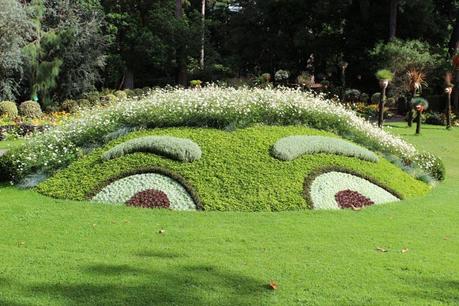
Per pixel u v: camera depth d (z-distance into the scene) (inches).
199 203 284.8
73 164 332.8
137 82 1378.0
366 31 1224.8
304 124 385.1
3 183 339.6
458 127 871.1
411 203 319.3
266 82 1088.8
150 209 279.0
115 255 204.1
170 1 1348.4
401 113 1030.4
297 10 1282.0
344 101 1127.0
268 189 298.2
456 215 292.4
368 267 197.2
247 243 224.4
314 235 239.3
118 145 333.7
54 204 285.3
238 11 1438.2
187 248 215.2
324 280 183.2
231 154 323.9
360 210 293.3
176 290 171.0
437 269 197.5
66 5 1080.8
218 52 1459.2
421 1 1077.8
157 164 314.5
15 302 160.1
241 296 168.1
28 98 988.6
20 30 873.5
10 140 579.8
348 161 343.0
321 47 1267.2
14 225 244.8
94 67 1115.9
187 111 367.2
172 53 1273.4
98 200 294.0
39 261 194.9
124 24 1283.2
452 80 1047.0
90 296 165.0
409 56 1013.2
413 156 415.2
